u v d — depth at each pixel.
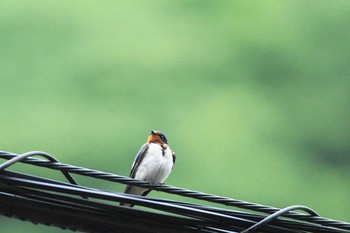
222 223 6.01
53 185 5.78
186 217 6.03
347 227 5.98
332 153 19.62
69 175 5.97
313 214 6.01
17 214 5.94
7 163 5.57
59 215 5.99
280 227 6.07
